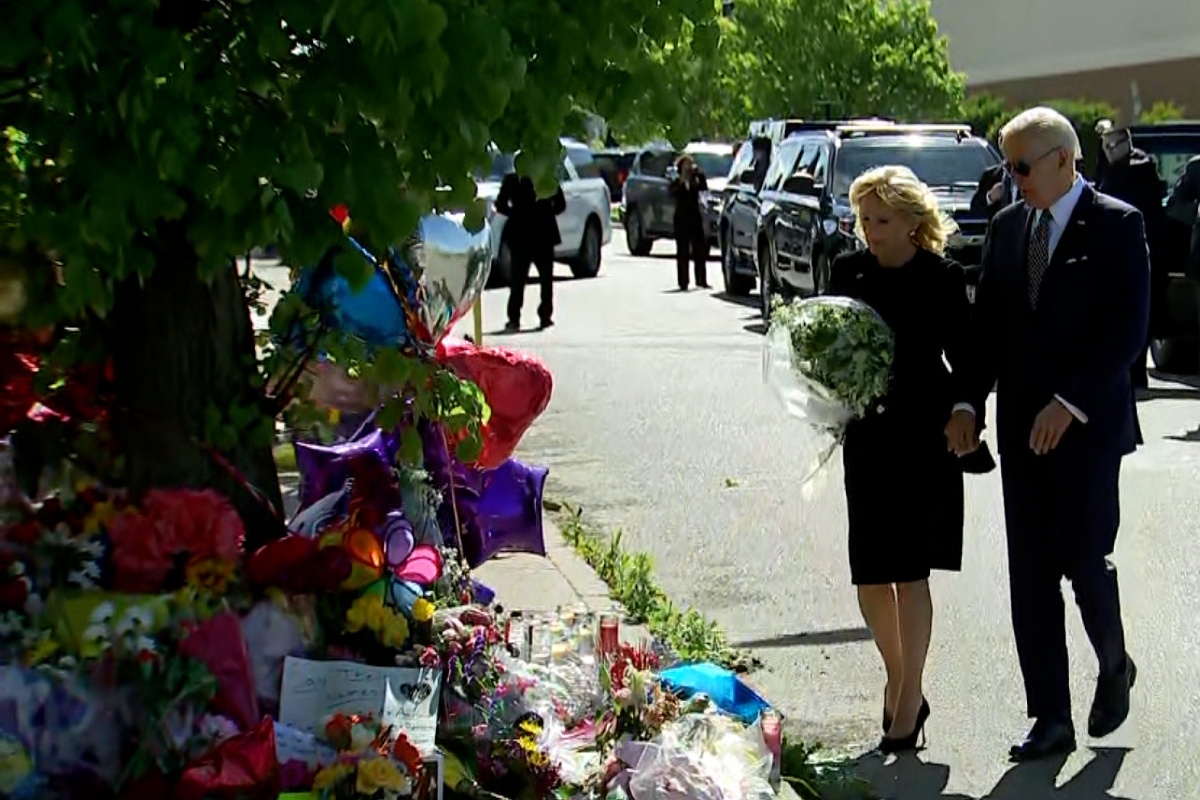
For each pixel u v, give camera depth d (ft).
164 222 13.93
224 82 11.59
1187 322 54.44
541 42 12.32
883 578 21.01
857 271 21.33
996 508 35.29
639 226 118.21
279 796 13.76
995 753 21.66
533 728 16.33
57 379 15.60
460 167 11.48
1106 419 20.51
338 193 11.62
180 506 14.73
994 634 26.68
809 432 44.57
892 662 21.81
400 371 15.30
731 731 17.56
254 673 14.80
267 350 15.66
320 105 11.39
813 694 24.07
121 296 15.16
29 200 12.58
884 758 21.52
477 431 16.67
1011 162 20.49
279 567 14.87
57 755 13.94
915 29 135.13
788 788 19.02
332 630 15.16
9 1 10.64
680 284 89.92
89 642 14.19
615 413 48.08
